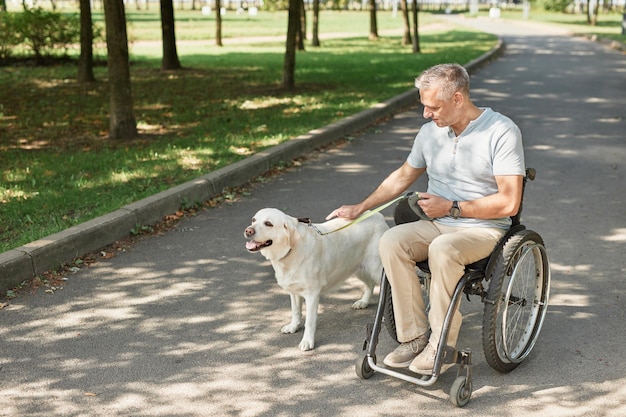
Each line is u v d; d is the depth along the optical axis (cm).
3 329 470
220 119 1173
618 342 448
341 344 453
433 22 5391
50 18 2247
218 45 3033
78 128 1130
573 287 534
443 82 377
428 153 412
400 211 426
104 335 463
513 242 385
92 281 548
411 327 397
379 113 1257
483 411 374
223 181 780
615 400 382
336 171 885
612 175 859
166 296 525
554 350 439
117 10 1004
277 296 527
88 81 1755
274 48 2908
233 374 415
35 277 545
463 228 399
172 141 1002
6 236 608
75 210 682
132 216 647
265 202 754
